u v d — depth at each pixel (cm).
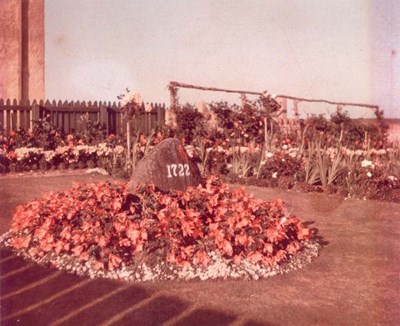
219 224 533
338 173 1190
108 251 492
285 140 1756
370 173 1122
